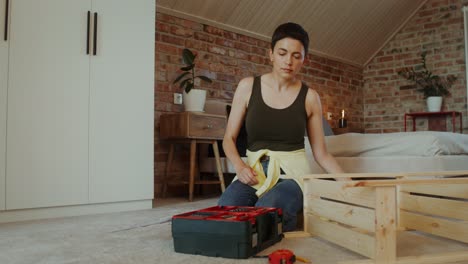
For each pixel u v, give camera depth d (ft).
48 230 5.49
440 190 4.57
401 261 3.43
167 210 7.87
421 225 4.79
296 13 14.58
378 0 16.07
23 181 6.57
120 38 7.87
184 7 12.09
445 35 17.08
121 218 6.69
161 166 11.34
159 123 11.35
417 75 17.72
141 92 8.13
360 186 3.30
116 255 3.91
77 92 7.22
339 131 16.43
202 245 3.83
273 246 4.15
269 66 14.83
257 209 4.35
